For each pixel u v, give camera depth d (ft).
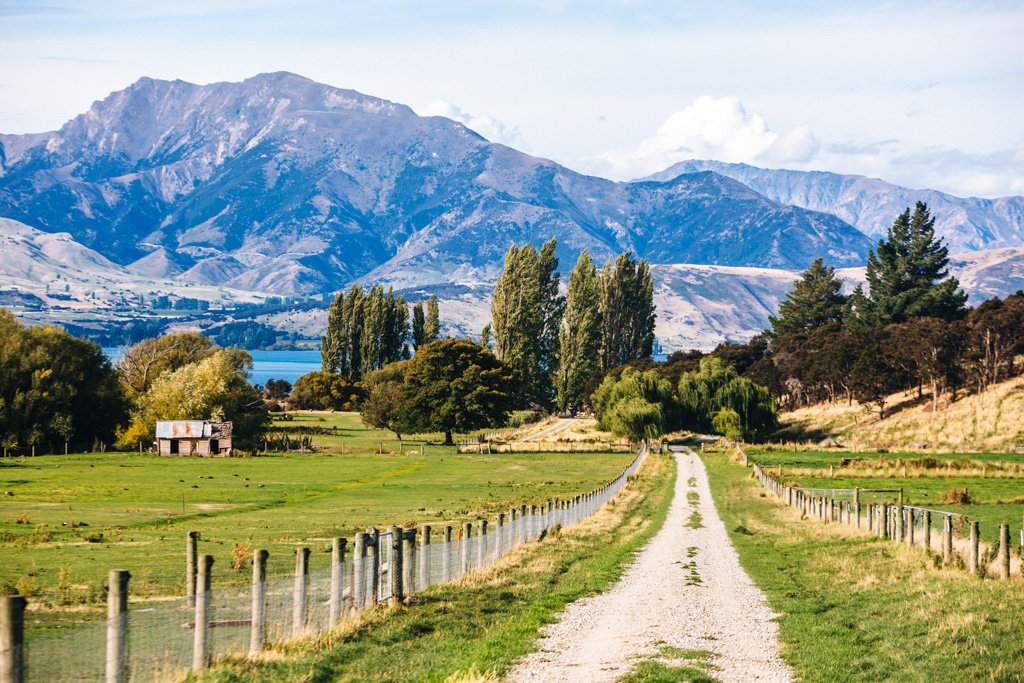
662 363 654.53
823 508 169.37
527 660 61.98
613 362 624.59
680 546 135.64
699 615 79.82
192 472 289.33
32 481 245.45
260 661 56.75
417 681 55.11
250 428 414.00
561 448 421.59
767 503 218.79
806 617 77.77
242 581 92.63
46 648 57.21
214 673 53.01
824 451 405.80
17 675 41.63
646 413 446.60
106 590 87.56
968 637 65.62
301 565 64.80
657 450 428.15
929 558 103.04
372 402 506.07
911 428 458.09
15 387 369.09
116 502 196.65
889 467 308.81
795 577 103.50
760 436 504.43
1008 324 476.13
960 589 83.41
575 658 62.69
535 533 136.98
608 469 333.42
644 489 263.70
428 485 261.03
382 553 93.25
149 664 53.88
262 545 127.54
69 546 123.85
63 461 331.57
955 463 304.09
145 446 397.19
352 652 61.31
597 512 191.21
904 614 75.66
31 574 98.17
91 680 49.44
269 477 278.87
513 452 408.67
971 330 490.08
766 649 66.39
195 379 404.16
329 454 389.60
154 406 399.65
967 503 208.95
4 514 165.89
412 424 428.56
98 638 60.85
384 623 69.82
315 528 152.15
